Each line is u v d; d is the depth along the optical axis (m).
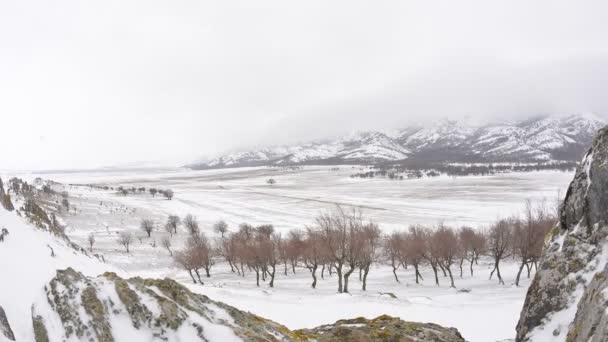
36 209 42.78
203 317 10.48
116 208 155.88
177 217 121.81
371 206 151.88
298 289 48.22
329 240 48.09
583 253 12.38
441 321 25.42
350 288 49.94
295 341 11.71
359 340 13.45
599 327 8.78
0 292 14.02
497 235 52.62
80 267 27.47
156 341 9.27
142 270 73.25
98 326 9.22
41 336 9.70
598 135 13.46
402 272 65.69
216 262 83.56
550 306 12.51
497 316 26.94
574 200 13.55
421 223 109.25
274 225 122.69
